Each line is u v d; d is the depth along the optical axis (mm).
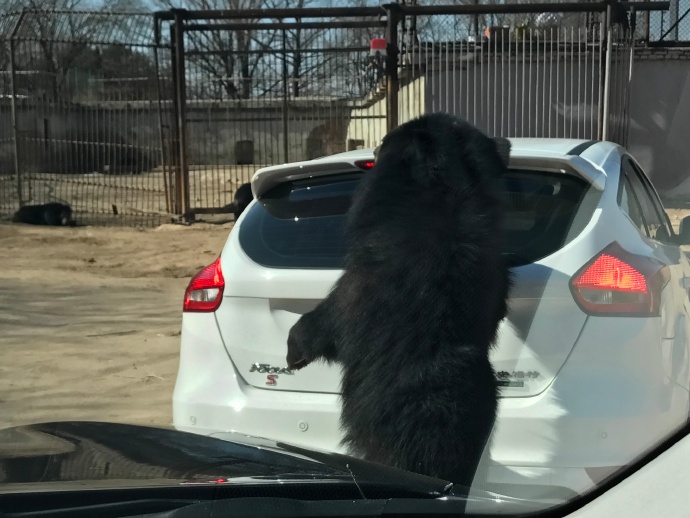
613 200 3186
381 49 12086
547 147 3410
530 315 2922
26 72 13508
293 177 3518
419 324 2809
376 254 2902
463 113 13141
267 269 3234
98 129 14078
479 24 15789
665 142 14273
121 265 9422
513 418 2844
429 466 2721
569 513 2404
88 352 5750
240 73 18219
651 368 2891
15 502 2287
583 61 13062
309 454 2688
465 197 2943
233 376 3240
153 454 2643
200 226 12727
